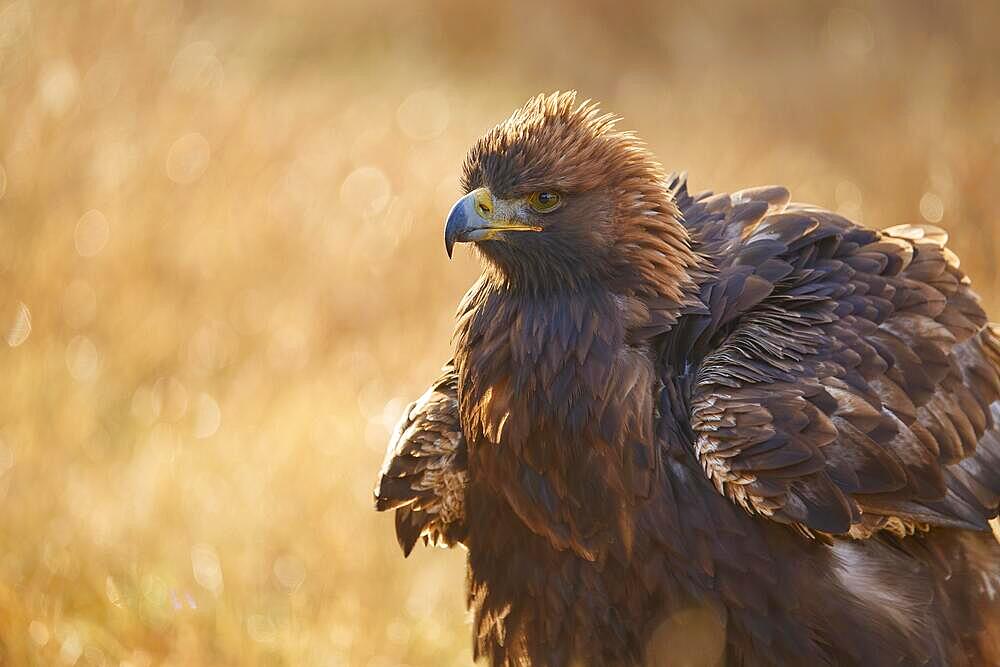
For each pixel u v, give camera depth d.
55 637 10.02
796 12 23.41
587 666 8.36
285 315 14.18
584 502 7.97
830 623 7.81
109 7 15.10
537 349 8.00
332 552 10.94
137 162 14.66
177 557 10.91
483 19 23.72
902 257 8.60
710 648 8.00
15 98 14.14
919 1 21.97
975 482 8.36
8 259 13.52
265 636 10.30
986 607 8.30
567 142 8.08
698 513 7.84
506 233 8.08
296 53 22.53
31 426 12.01
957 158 15.66
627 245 8.06
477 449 8.25
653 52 23.36
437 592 10.91
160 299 14.00
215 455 11.98
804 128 19.19
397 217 15.75
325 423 12.42
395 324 14.39
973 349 8.60
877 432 7.78
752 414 7.64
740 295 8.18
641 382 7.91
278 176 16.09
